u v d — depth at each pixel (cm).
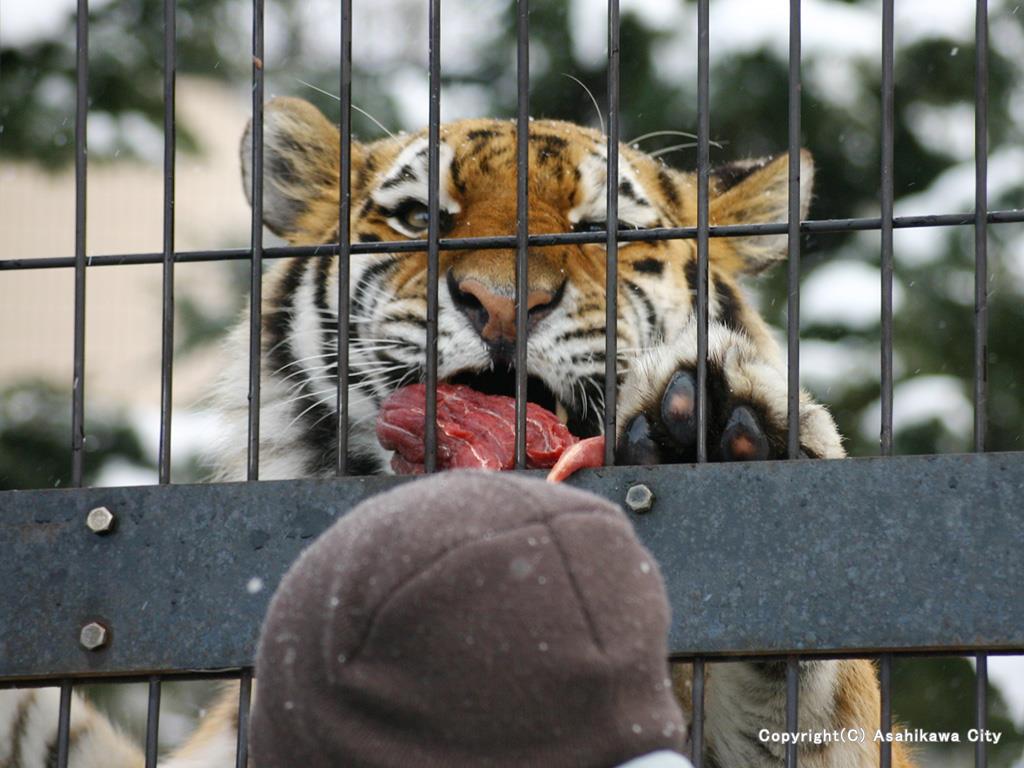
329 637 336
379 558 337
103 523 537
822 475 508
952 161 1761
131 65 1753
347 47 564
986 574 496
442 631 328
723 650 504
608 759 328
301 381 962
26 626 538
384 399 916
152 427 1756
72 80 1750
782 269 1678
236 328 1016
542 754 327
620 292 927
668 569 510
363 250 557
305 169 1069
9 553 542
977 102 522
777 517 508
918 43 1747
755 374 593
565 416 896
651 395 597
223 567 531
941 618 496
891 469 505
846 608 500
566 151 979
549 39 1820
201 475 1706
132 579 535
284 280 994
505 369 864
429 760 326
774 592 504
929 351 1675
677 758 330
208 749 862
